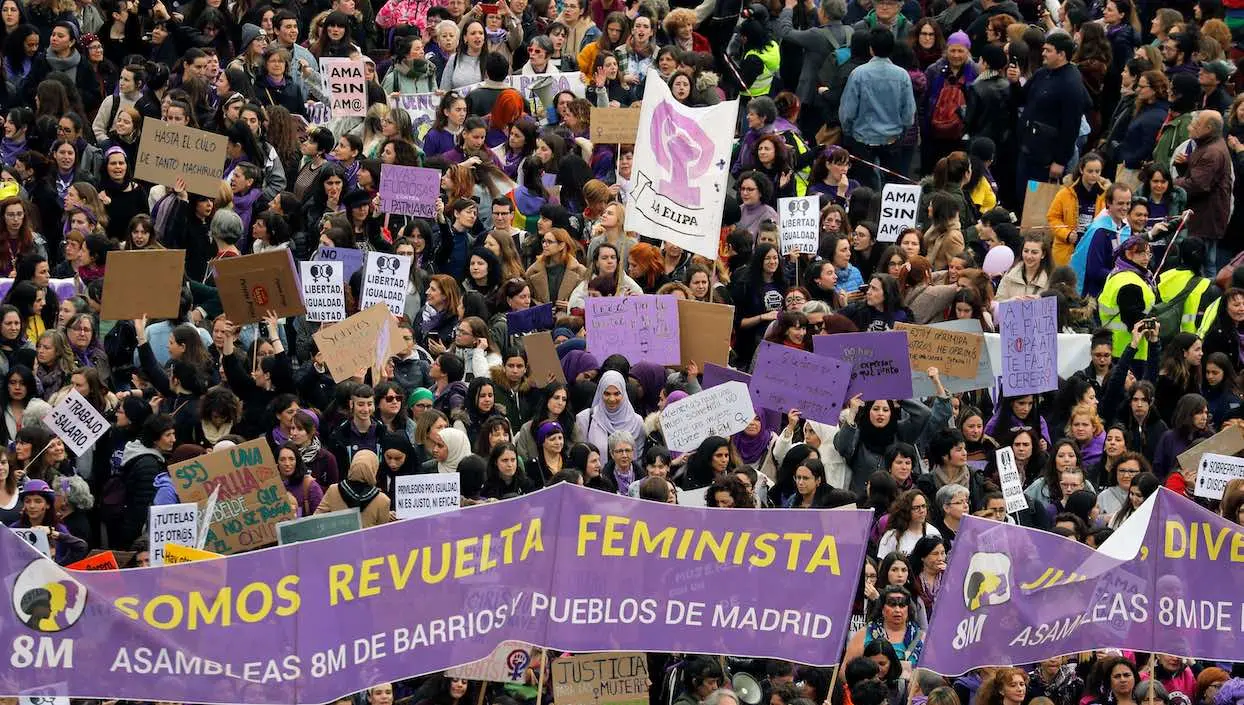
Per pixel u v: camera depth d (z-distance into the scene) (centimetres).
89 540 4172
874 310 4994
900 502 4144
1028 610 3475
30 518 4009
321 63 5825
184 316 4784
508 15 6462
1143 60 6050
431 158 5575
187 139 5225
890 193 5384
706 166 4975
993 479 4534
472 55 6219
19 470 4116
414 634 3206
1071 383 4809
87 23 6359
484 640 3250
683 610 3328
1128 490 4497
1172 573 3575
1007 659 3475
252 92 5834
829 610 3356
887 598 3888
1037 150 5997
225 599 3106
